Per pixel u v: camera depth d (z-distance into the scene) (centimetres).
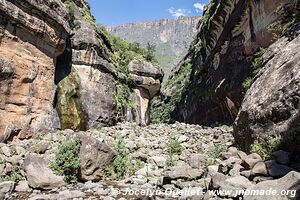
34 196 693
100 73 2086
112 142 1349
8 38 1295
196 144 1406
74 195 701
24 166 870
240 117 936
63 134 1458
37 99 1479
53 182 802
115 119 2170
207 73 3566
